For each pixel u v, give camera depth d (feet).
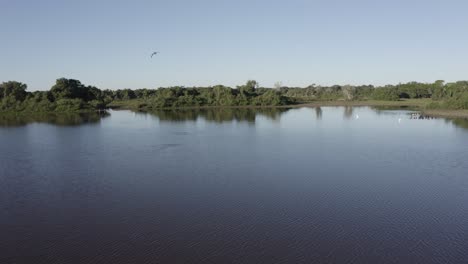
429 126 254.27
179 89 560.61
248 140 198.29
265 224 85.25
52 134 228.63
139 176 125.49
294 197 102.89
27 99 444.96
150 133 230.48
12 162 147.43
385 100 581.94
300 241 77.15
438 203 97.86
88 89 508.94
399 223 85.51
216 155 158.20
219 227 83.92
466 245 75.41
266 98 538.06
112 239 78.79
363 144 182.39
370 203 97.91
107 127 266.57
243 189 110.32
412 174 125.29
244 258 70.59
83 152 167.22
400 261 69.56
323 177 122.31
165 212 92.94
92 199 102.94
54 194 107.45
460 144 180.14
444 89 515.91
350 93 627.87
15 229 84.28
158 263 69.21
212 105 538.47
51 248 75.31
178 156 156.87
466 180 118.21
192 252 72.95
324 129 244.42
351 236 79.20
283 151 165.78
